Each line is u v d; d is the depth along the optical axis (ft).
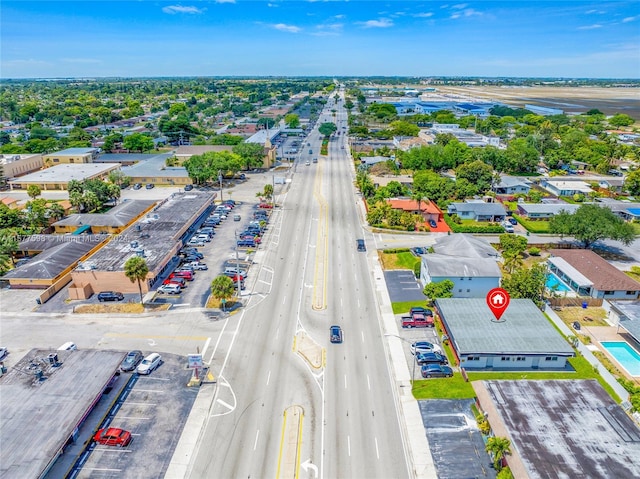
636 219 370.53
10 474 123.85
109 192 395.75
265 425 155.12
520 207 382.22
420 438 151.43
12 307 231.09
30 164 508.53
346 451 145.48
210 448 145.48
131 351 188.65
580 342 201.57
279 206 400.67
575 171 535.19
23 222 325.62
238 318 221.25
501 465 139.13
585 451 132.36
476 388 164.76
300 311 228.22
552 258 281.33
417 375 182.39
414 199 379.14
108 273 241.76
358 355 194.18
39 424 141.90
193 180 466.29
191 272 261.44
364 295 245.65
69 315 223.30
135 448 144.87
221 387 173.27
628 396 167.84
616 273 253.65
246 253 298.56
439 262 250.37
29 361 175.11
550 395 157.58
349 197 428.97
